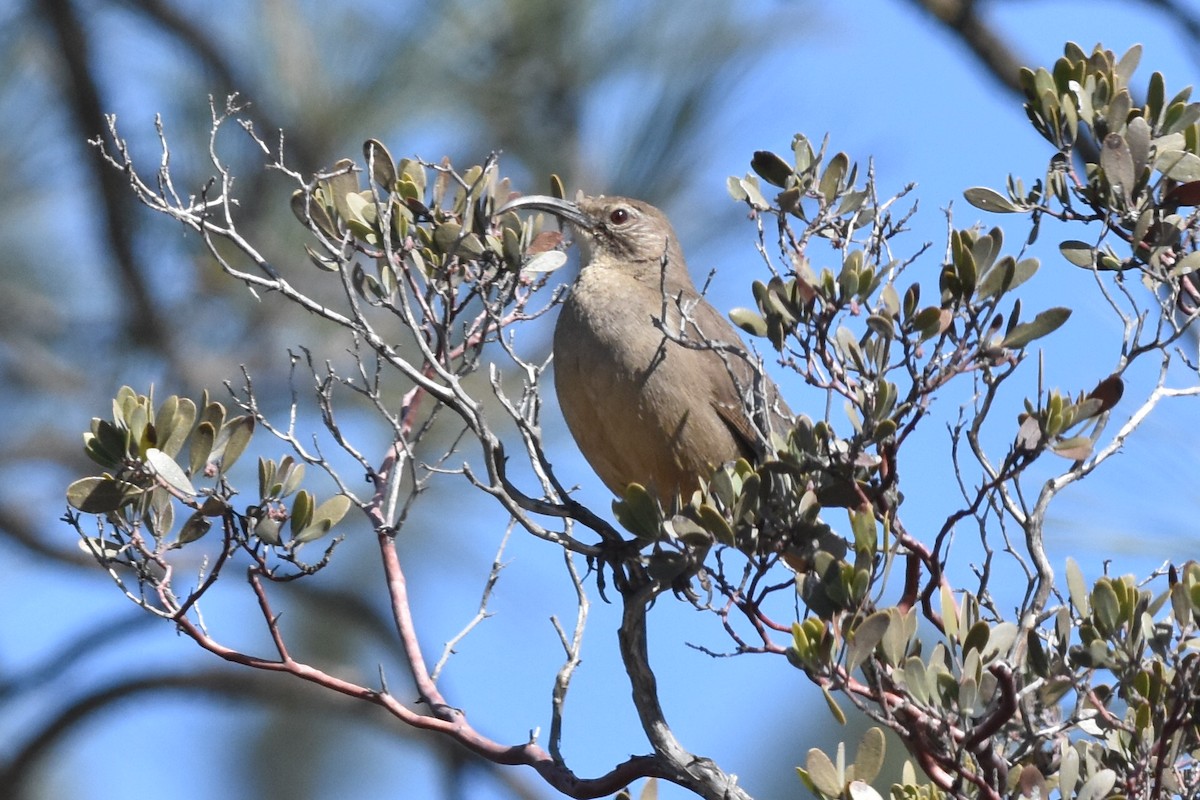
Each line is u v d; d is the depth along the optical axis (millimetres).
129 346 12094
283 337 11797
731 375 6934
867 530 6309
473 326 7609
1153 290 6766
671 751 6668
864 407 6520
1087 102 7020
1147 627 6191
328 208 7590
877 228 6914
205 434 6754
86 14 11211
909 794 6188
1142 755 6145
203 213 7133
